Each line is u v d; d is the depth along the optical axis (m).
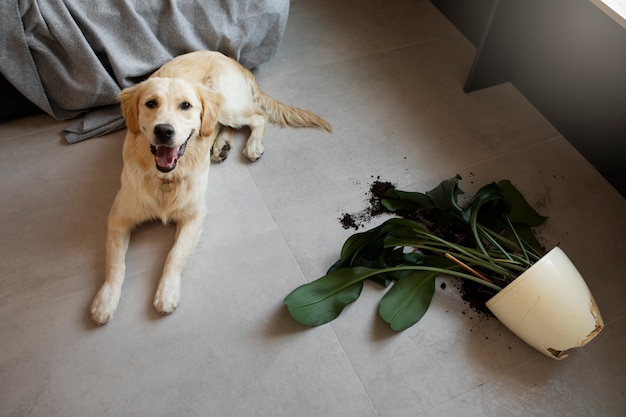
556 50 2.64
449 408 1.84
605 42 2.39
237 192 2.33
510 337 2.03
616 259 2.29
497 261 2.05
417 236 2.12
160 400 1.76
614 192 2.54
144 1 2.27
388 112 2.73
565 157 2.65
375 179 2.45
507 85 2.96
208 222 2.22
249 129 2.58
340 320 2.00
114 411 1.73
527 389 1.91
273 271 2.11
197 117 1.92
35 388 1.75
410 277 2.04
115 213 2.07
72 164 2.34
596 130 2.56
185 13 2.38
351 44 3.04
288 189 2.37
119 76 2.34
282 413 1.78
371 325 2.00
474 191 2.46
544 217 2.29
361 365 1.90
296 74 2.85
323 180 2.42
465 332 2.02
